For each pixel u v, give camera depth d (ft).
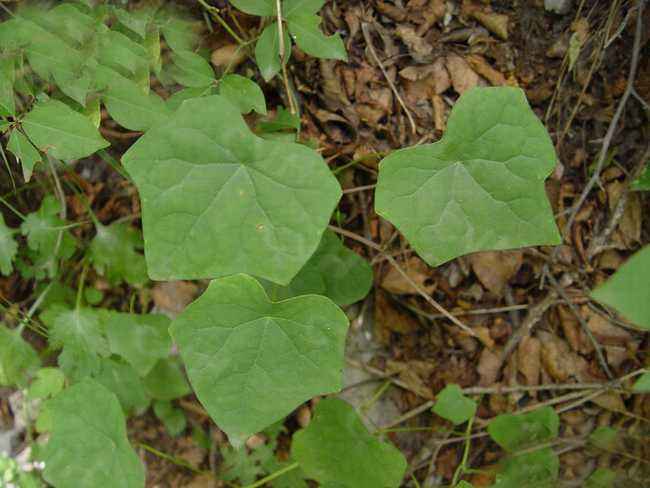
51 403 1.22
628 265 0.72
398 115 1.48
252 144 0.93
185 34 1.32
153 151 0.91
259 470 1.62
